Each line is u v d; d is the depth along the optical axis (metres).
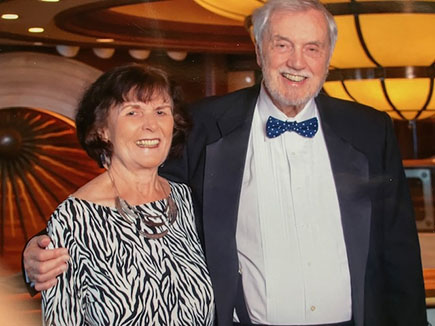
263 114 2.35
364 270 2.26
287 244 2.26
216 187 2.28
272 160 2.32
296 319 2.25
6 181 3.15
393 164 2.35
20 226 3.16
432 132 3.06
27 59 3.09
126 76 2.10
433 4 2.83
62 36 3.07
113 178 2.10
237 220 2.28
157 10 3.08
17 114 3.12
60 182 3.18
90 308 1.97
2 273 2.99
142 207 2.08
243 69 3.11
